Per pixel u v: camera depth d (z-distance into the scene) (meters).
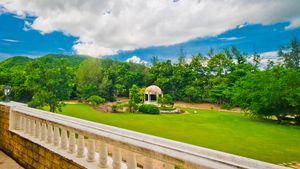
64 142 4.13
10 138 6.01
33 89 21.69
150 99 47.12
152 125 23.22
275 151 13.93
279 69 32.94
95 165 3.32
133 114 32.53
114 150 3.06
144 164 2.61
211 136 18.25
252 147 14.88
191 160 2.06
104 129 3.50
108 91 54.84
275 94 28.89
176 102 56.09
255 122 27.30
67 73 22.77
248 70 49.44
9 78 26.14
